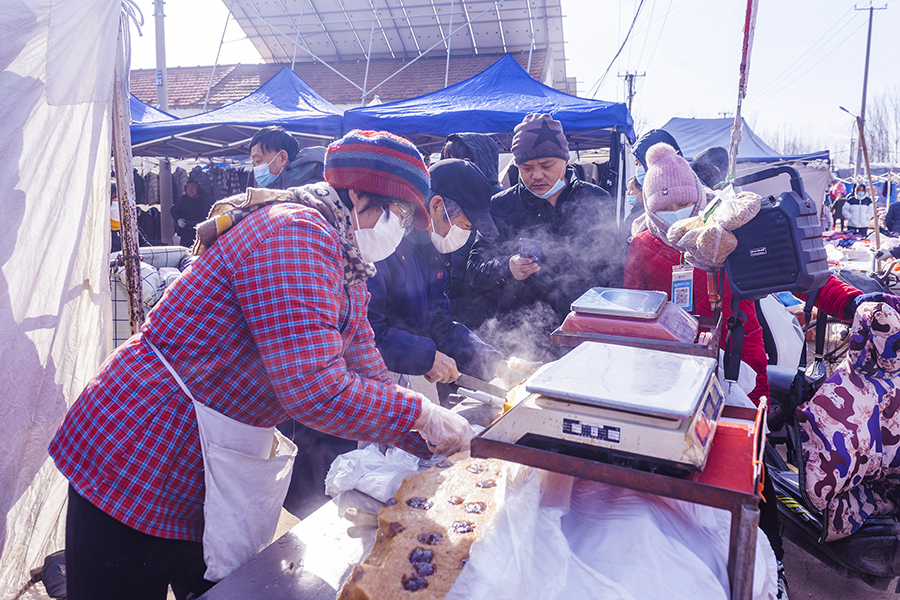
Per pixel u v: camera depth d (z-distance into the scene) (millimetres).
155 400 1146
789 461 2496
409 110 6621
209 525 1148
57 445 1204
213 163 9609
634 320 1346
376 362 1397
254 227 1092
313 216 1117
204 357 1145
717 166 3715
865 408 1933
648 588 771
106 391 1158
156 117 8375
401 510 958
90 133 2057
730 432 1003
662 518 902
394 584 801
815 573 2520
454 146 3139
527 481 942
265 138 4168
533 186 2516
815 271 1459
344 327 1270
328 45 18625
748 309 1951
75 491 1166
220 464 1155
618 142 6070
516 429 907
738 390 1540
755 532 763
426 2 16172
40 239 1997
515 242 2525
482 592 750
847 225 12898
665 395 866
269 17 17078
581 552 853
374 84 18172
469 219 1980
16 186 1906
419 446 1223
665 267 1942
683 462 798
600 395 867
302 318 1029
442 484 1025
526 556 807
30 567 2207
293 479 1839
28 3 1834
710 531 948
